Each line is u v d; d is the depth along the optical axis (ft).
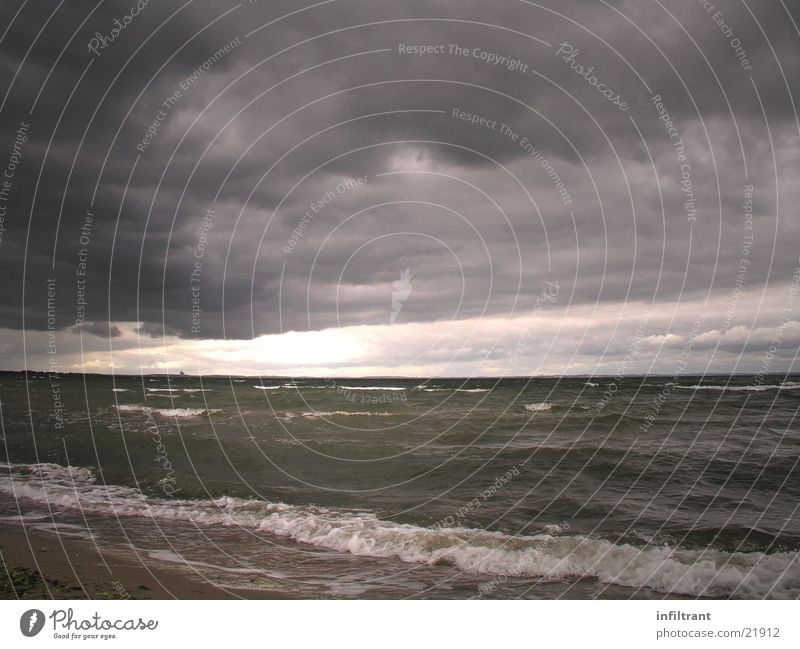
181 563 40.50
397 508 54.19
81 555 41.96
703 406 135.03
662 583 37.45
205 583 36.83
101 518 51.49
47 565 39.73
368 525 48.75
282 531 47.85
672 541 44.57
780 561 40.32
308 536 46.50
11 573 38.09
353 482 64.95
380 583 37.27
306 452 82.28
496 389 211.00
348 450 83.97
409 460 76.23
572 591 36.27
